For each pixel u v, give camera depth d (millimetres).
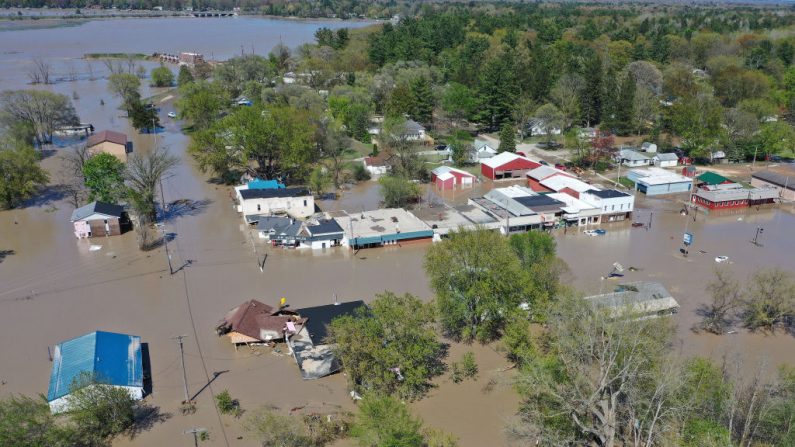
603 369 42750
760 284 62969
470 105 158125
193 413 49312
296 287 72125
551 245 67500
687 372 43219
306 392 52062
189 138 152500
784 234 90125
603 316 46688
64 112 147750
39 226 92250
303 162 108750
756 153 130375
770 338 60562
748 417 39469
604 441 40375
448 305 58969
